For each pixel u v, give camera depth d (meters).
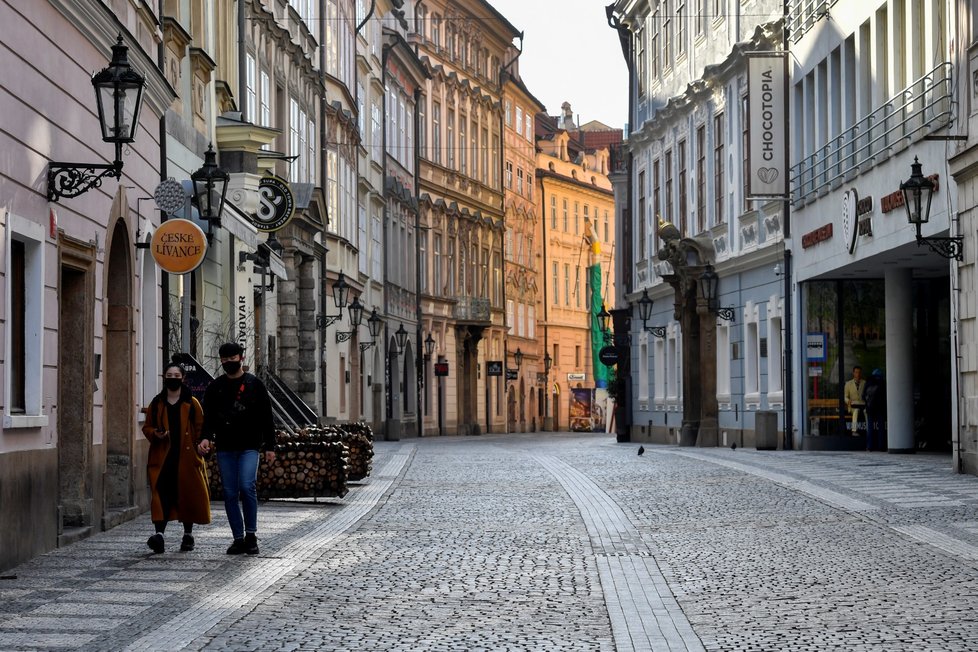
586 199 115.00
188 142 25.75
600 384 115.44
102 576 13.94
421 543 16.94
